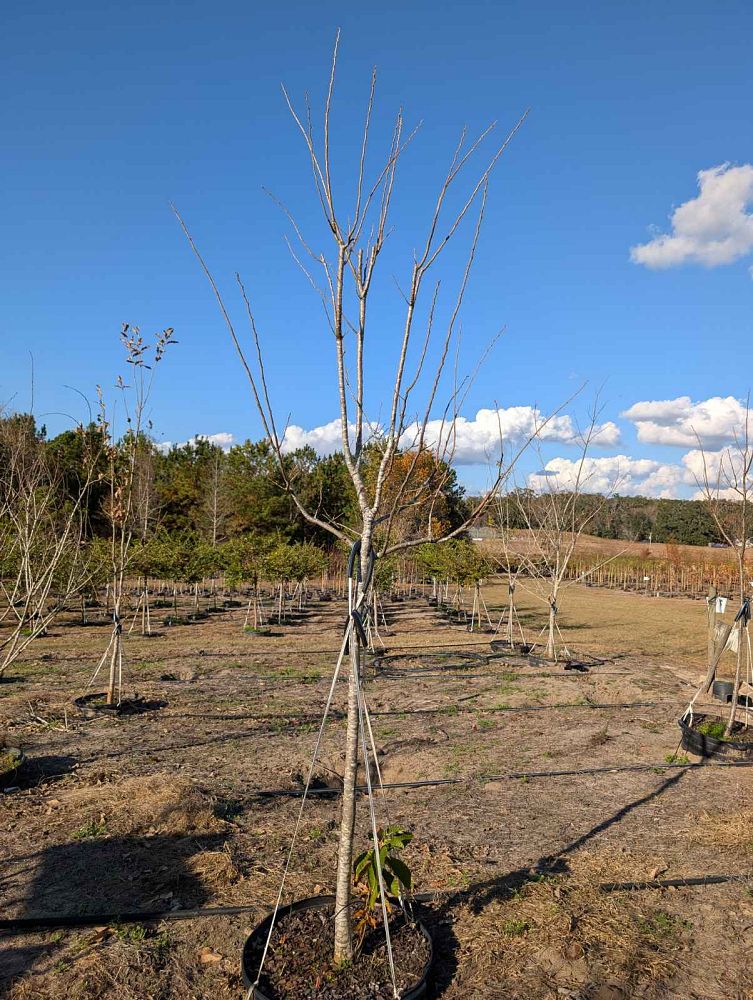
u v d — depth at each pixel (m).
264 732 7.20
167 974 3.18
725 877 4.07
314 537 31.88
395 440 3.02
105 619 17.45
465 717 7.99
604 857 4.34
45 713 7.66
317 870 4.14
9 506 5.88
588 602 25.41
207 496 31.80
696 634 16.20
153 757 6.26
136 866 4.16
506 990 3.06
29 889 3.90
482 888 3.92
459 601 21.00
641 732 7.34
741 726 6.91
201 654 12.06
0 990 3.05
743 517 6.62
